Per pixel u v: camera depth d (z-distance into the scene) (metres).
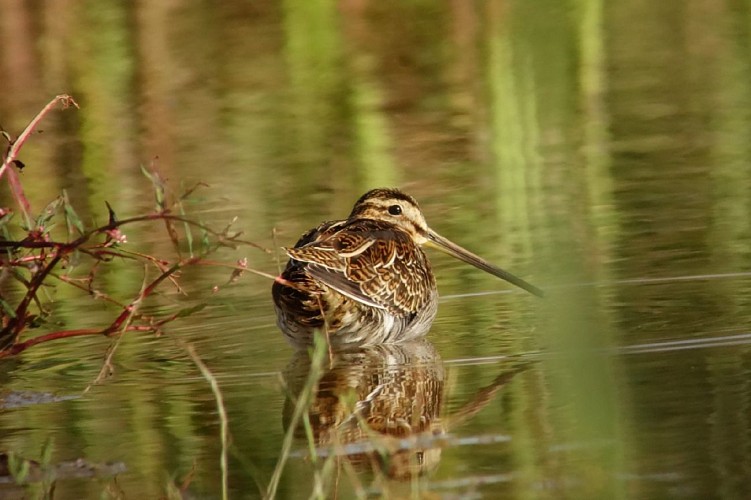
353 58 25.09
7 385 10.52
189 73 24.11
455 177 18.00
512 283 12.94
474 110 21.55
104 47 25.50
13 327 9.98
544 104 21.83
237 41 26.05
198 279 13.88
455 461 8.12
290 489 7.84
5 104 22.23
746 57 24.22
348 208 16.44
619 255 13.90
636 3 29.75
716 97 21.81
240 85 23.52
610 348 10.51
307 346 11.42
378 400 9.64
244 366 10.91
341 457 8.38
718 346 10.44
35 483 8.14
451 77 23.41
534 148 19.52
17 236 14.91
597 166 18.27
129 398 10.01
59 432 9.18
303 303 11.09
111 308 12.84
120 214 16.38
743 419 8.58
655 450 8.10
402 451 8.41
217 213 16.47
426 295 12.04
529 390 9.68
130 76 24.08
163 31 26.56
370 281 11.52
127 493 7.89
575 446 8.29
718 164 17.95
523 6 28.28
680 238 14.45
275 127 20.83
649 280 12.84
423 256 12.62
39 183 18.16
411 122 20.92
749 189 16.50
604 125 20.59
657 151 18.89
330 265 11.30
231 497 7.77
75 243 9.40
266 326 12.27
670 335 10.84
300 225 15.66
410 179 18.00
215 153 19.48
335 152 19.41
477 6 28.66
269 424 9.17
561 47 25.11
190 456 8.55
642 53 25.11
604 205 16.22
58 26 26.94
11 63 24.83
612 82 23.25
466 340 11.52
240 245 14.99
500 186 17.48
